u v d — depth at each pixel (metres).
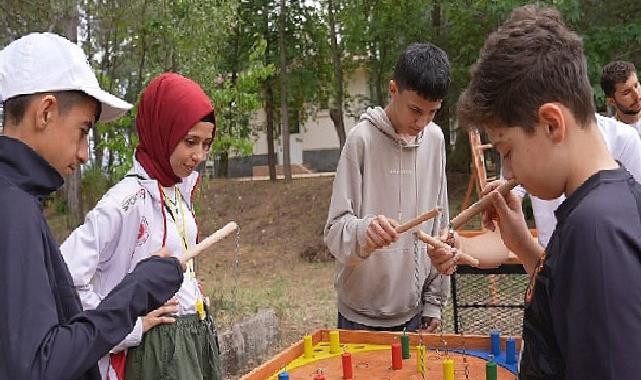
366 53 14.46
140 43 7.64
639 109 3.84
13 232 1.36
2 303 1.31
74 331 1.37
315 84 16.27
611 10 10.48
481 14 11.12
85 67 1.62
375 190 2.81
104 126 7.07
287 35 15.92
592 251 1.11
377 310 2.87
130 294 1.51
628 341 1.07
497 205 1.83
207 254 11.97
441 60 2.63
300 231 12.77
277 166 23.95
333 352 2.68
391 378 2.37
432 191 2.96
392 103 2.78
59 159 1.55
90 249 2.10
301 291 8.26
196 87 2.44
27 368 1.27
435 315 2.97
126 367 2.20
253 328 5.32
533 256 1.81
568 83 1.22
